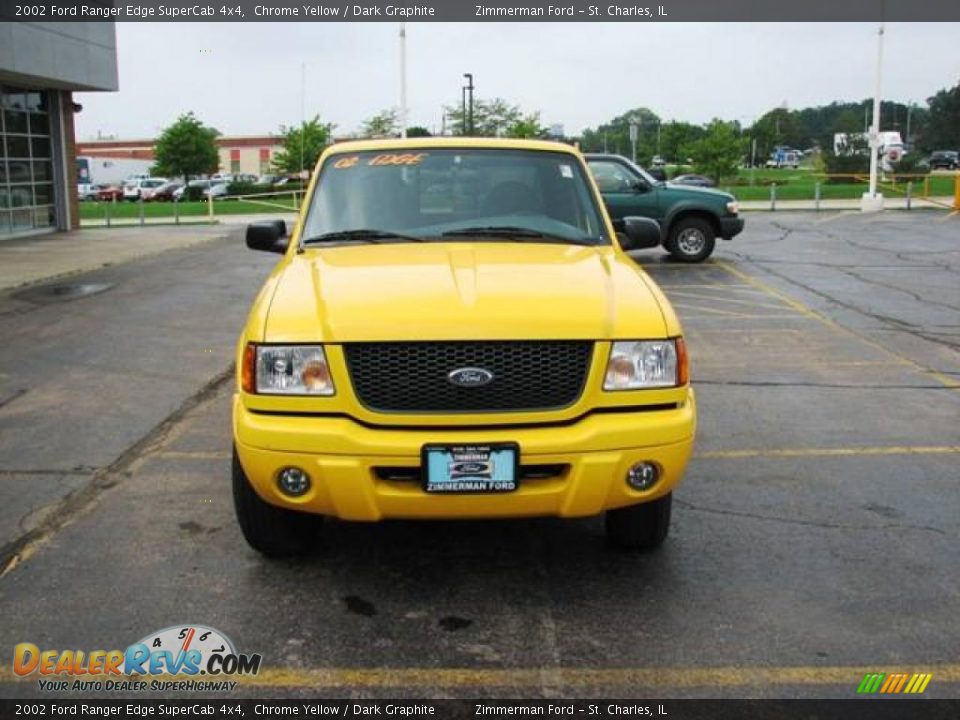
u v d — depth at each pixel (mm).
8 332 9977
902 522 4762
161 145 65500
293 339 3693
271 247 5402
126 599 3945
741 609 3844
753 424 6535
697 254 16031
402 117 29547
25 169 22812
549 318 3711
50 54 21062
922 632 3652
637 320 3803
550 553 4414
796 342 9375
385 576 4172
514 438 3596
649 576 4156
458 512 3645
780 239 20266
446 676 3365
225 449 6043
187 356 8828
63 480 5453
